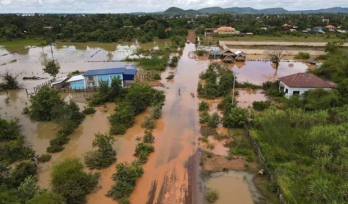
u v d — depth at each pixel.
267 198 17.56
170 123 29.05
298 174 19.44
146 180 19.55
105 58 66.06
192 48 83.19
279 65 58.28
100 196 17.75
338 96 31.25
